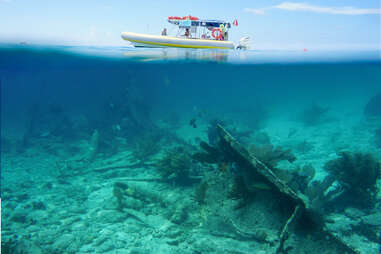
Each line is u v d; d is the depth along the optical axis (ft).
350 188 22.18
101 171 37.35
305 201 15.42
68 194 29.73
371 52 67.26
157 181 28.89
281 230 16.44
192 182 27.09
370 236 17.80
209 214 20.13
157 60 69.05
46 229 21.68
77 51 55.47
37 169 41.16
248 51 54.85
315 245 14.88
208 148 23.27
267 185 17.57
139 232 20.59
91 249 18.57
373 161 22.40
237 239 17.71
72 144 54.95
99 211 24.84
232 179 20.20
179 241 18.89
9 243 18.69
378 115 70.13
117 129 58.80
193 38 42.24
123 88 69.41
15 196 29.89
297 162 36.32
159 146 44.55
